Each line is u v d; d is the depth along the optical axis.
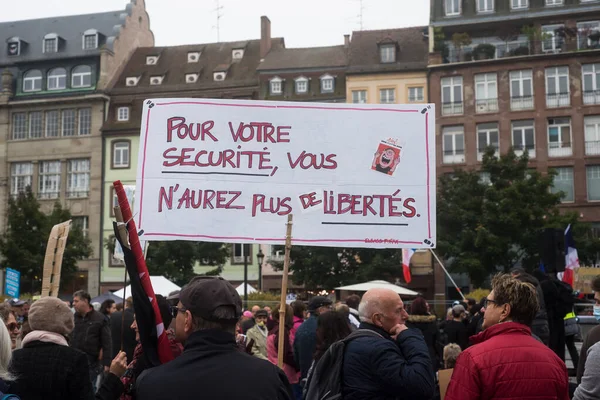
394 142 6.14
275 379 2.96
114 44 51.16
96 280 47.19
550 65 42.41
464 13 45.38
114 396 3.58
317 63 47.84
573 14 43.38
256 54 51.41
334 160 6.11
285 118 6.13
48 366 3.95
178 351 4.65
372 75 45.53
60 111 49.81
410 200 6.09
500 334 3.84
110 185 48.25
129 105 49.34
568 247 21.56
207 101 6.09
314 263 36.09
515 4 44.69
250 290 30.05
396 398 4.14
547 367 3.70
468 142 43.16
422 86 44.66
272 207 6.01
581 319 12.85
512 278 3.98
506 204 32.50
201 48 52.84
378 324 4.39
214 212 5.97
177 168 6.00
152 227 5.93
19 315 10.20
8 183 50.00
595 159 41.34
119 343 10.27
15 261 37.41
